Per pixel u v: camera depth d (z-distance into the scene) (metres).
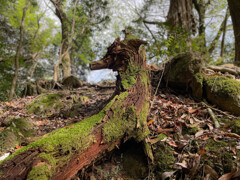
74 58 12.98
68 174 1.28
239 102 2.19
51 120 3.08
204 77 2.72
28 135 2.46
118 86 2.21
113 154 1.85
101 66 2.22
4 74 7.64
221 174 1.47
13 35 8.68
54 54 10.14
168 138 1.87
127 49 2.14
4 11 8.45
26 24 9.28
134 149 1.89
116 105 1.71
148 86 2.34
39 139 1.41
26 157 1.12
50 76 10.91
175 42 4.26
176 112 2.32
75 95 4.17
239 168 1.38
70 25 9.72
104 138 1.48
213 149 1.66
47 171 1.06
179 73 2.96
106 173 1.68
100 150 1.51
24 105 3.89
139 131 1.69
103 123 1.55
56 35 11.02
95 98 3.81
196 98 2.73
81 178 1.52
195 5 11.19
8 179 0.99
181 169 1.55
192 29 8.83
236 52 5.88
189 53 3.00
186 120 2.19
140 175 1.69
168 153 1.72
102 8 10.38
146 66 2.48
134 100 1.88
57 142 1.23
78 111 3.17
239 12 5.46
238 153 1.58
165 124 2.09
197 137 1.83
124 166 1.77
